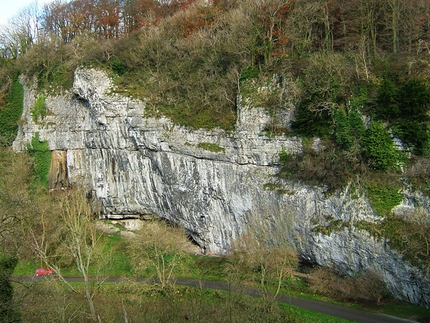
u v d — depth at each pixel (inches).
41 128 2217.0
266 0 1819.6
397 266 1255.5
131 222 2042.3
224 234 1720.0
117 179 2001.7
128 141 1929.1
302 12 1781.5
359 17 1759.4
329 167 1449.3
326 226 1419.8
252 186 1625.2
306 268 1515.7
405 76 1444.4
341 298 1322.6
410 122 1318.9
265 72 1675.7
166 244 1569.9
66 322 1154.0
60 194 1958.7
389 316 1183.6
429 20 1624.0
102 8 2760.8
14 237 1103.0
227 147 1680.6
